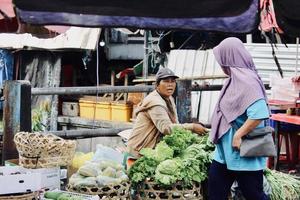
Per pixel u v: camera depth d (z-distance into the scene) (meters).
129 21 2.94
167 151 5.16
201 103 11.39
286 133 8.38
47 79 12.41
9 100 5.96
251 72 4.76
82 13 2.86
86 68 12.65
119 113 11.52
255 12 3.06
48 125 12.18
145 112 5.69
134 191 5.11
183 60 11.77
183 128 5.60
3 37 11.71
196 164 5.09
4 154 5.96
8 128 5.96
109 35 12.50
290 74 10.83
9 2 3.13
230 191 5.23
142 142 5.66
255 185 4.83
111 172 4.91
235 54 4.77
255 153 4.68
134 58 12.67
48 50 11.83
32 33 9.94
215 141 4.91
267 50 11.08
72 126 12.12
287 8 3.20
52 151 4.76
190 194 5.04
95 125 11.73
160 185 4.99
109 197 4.80
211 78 9.97
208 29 3.04
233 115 4.74
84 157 5.48
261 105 4.64
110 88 6.99
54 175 4.77
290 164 8.41
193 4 3.00
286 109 7.93
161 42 12.07
